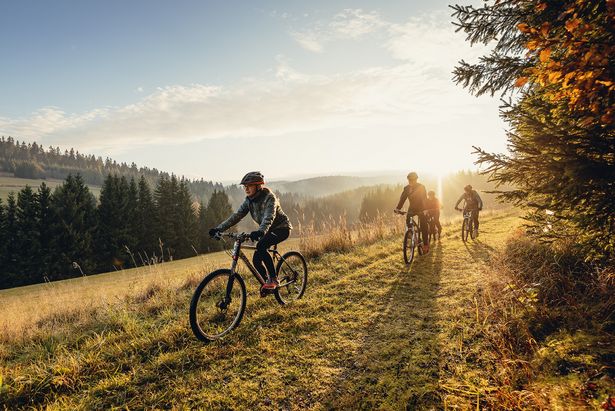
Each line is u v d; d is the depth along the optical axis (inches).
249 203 193.5
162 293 264.5
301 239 387.2
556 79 105.0
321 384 128.4
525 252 235.3
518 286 182.1
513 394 105.7
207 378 136.4
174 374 141.3
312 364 142.2
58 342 190.7
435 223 407.8
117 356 160.1
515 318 153.4
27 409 129.6
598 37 101.3
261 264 193.8
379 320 180.9
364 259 319.9
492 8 191.0
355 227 464.4
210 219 2412.6
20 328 225.1
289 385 129.2
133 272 834.8
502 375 116.9
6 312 287.7
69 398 132.6
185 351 156.3
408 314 185.8
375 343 155.7
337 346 155.6
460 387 117.2
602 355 114.3
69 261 1517.0
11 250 1472.7
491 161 129.8
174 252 1966.0
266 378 134.4
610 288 151.8
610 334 126.2
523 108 142.1
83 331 205.5
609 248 132.2
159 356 154.6
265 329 174.9
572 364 114.3
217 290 188.2
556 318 147.6
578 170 108.1
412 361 137.1
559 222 150.9
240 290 187.6
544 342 133.0
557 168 114.3
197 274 302.8
